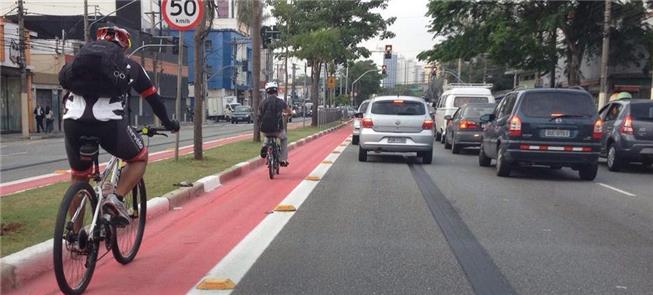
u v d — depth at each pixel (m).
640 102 14.72
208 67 63.84
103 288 5.13
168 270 5.69
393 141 15.45
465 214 8.66
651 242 7.08
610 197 10.49
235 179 11.96
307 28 35.31
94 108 4.85
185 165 12.66
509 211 8.95
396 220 8.16
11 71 32.81
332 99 63.19
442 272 5.75
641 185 12.16
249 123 54.84
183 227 7.50
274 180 11.90
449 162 16.38
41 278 5.32
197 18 12.17
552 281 5.51
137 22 52.41
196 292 5.08
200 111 13.72
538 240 7.10
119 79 4.88
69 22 48.00
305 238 7.04
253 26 21.56
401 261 6.12
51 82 37.25
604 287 5.35
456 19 34.31
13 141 27.81
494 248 6.68
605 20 25.52
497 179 12.70
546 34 33.75
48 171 13.74
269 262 6.02
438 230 7.57
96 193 5.16
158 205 8.17
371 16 36.28
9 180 11.96
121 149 5.14
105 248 5.77
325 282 5.41
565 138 12.23
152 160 14.88
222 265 5.88
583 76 38.25
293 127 36.72
